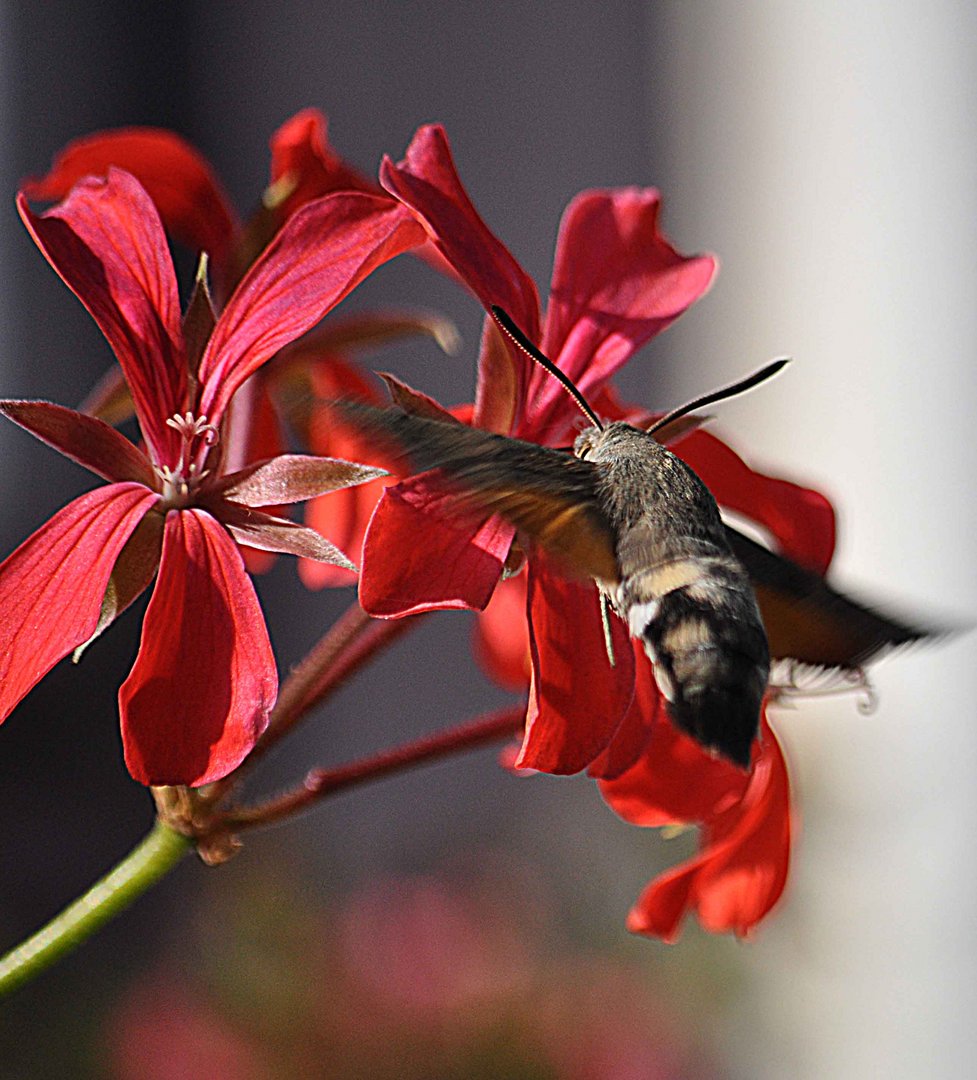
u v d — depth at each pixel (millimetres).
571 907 1053
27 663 597
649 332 625
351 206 612
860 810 1180
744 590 607
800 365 1334
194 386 612
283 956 888
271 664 597
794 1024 1120
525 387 622
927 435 1227
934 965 1155
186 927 1189
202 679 597
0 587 600
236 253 640
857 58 1291
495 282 617
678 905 637
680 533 607
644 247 630
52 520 603
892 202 1261
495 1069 854
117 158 645
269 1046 862
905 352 1247
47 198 645
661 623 604
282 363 648
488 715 634
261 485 606
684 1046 992
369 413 588
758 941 1112
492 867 1131
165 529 603
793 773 1189
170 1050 862
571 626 602
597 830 1195
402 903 923
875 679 1212
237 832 623
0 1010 987
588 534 604
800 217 1339
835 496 1287
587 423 622
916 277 1240
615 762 605
